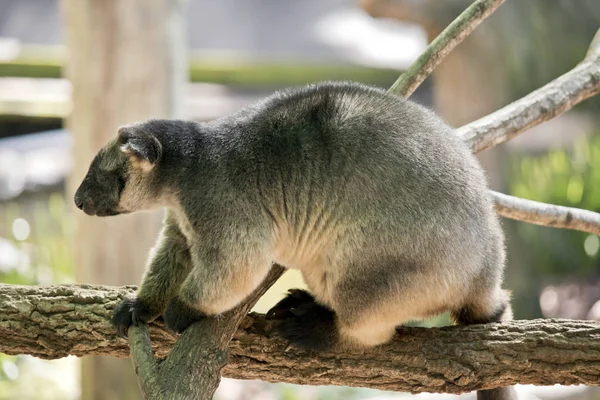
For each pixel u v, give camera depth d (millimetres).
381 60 33906
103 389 15602
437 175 7578
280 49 35719
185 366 6891
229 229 7582
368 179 7590
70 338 7766
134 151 7672
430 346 7629
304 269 8047
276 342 7785
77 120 14945
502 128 8914
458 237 7516
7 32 36406
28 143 26641
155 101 14797
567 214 9195
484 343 7562
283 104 8117
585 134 25078
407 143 7672
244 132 7973
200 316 7559
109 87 14641
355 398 16531
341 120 7863
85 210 8188
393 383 7688
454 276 7559
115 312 7711
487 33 20906
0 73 31266
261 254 7652
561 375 7418
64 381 16766
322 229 7746
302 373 7777
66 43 15062
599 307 19062
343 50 35188
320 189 7695
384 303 7492
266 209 7770
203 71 32000
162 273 8055
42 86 30281
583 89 9281
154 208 8188
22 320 7762
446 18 19656
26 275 17922
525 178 21281
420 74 8914
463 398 14164
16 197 23266
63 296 7871
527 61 21734
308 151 7770
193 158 7879
